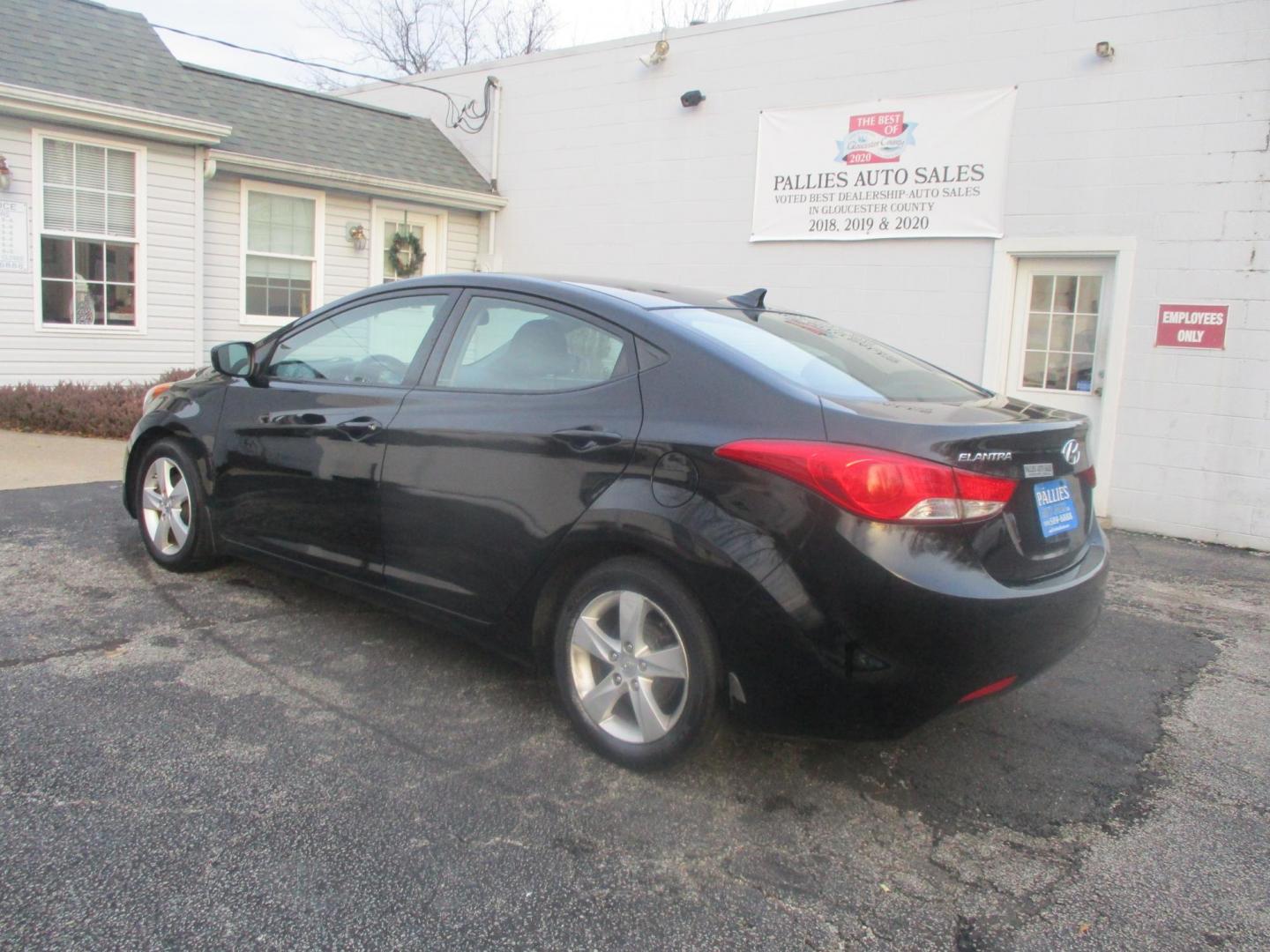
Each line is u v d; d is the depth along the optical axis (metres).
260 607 4.33
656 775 3.02
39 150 8.88
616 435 2.98
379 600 3.71
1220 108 7.14
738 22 9.64
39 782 2.75
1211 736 3.58
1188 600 5.53
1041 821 2.90
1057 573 2.90
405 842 2.58
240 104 11.28
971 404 3.16
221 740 3.07
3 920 2.17
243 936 2.17
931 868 2.61
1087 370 7.98
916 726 2.68
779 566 2.63
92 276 9.45
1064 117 7.80
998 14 8.05
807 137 9.27
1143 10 7.38
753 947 2.24
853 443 2.62
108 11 10.39
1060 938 2.33
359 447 3.68
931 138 8.49
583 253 11.31
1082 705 3.83
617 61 10.71
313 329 4.17
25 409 8.70
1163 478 7.53
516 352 3.41
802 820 2.82
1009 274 8.21
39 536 5.29
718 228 10.03
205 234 10.40
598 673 3.11
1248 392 7.17
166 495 4.69
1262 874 2.65
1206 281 7.28
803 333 3.56
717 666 2.79
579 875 2.48
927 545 2.57
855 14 8.86
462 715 3.37
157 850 2.47
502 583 3.25
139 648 3.79
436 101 13.13
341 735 3.17
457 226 12.49
